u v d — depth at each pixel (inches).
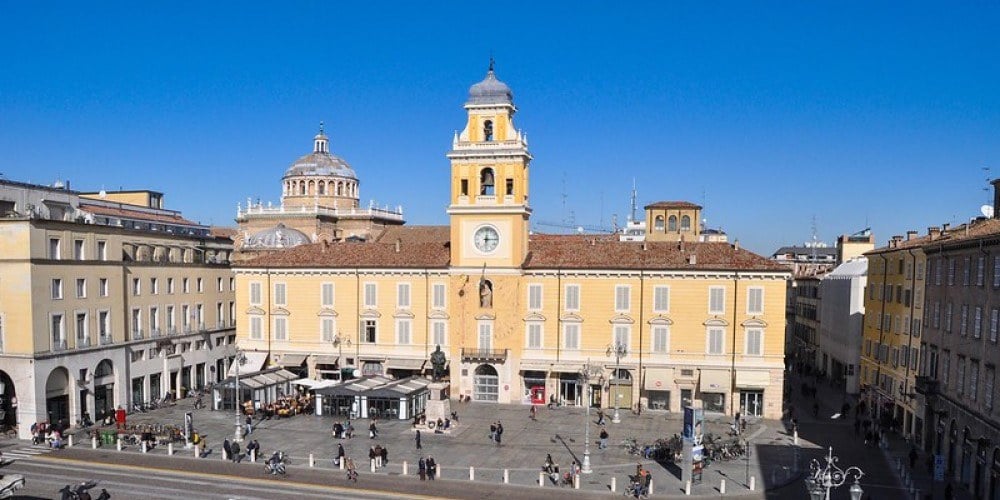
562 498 1950.1
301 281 3412.9
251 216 5157.5
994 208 2445.9
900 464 2170.3
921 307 2583.7
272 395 3112.7
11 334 2586.1
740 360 2955.2
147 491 1980.8
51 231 2667.3
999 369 1797.5
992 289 1854.1
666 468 2231.8
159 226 3956.7
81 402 2792.8
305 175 5413.4
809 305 4507.9
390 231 4968.0
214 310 3668.8
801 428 2802.7
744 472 2194.9
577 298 3097.9
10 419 2677.2
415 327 3297.2
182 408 3120.1
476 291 3189.0
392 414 2886.3
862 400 3213.6
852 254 4274.1
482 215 3169.3
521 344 3159.5
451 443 2527.1
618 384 3075.8
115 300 2979.8
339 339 3363.7
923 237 2962.6
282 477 2114.9
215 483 2059.5
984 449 1876.2
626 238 5438.0
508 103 3169.3
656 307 3024.1
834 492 2003.0
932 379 2290.8
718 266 2962.6
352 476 2092.8
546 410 3058.6
